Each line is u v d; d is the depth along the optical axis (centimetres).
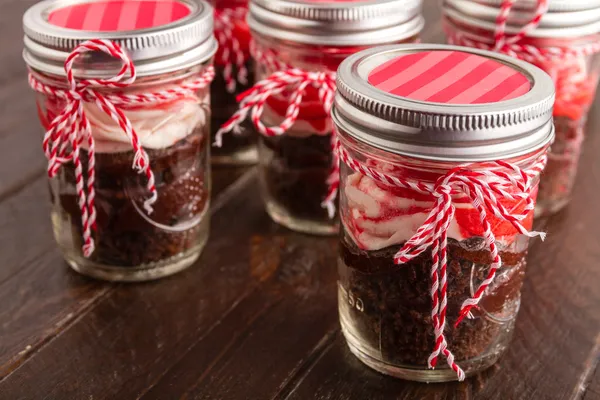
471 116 41
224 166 59
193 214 50
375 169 43
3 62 66
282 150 52
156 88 47
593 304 49
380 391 45
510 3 50
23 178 56
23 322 48
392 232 43
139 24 48
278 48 51
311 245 53
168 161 48
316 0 51
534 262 51
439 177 42
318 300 49
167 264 50
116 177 48
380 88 43
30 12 49
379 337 45
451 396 45
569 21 51
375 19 49
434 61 46
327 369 46
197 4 50
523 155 42
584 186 57
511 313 45
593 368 46
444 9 54
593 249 52
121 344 47
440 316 43
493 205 41
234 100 57
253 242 53
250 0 52
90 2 51
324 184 52
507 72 45
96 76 46
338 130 44
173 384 45
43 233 53
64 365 46
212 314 48
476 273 43
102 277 50
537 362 46
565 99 52
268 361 46
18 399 44
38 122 61
